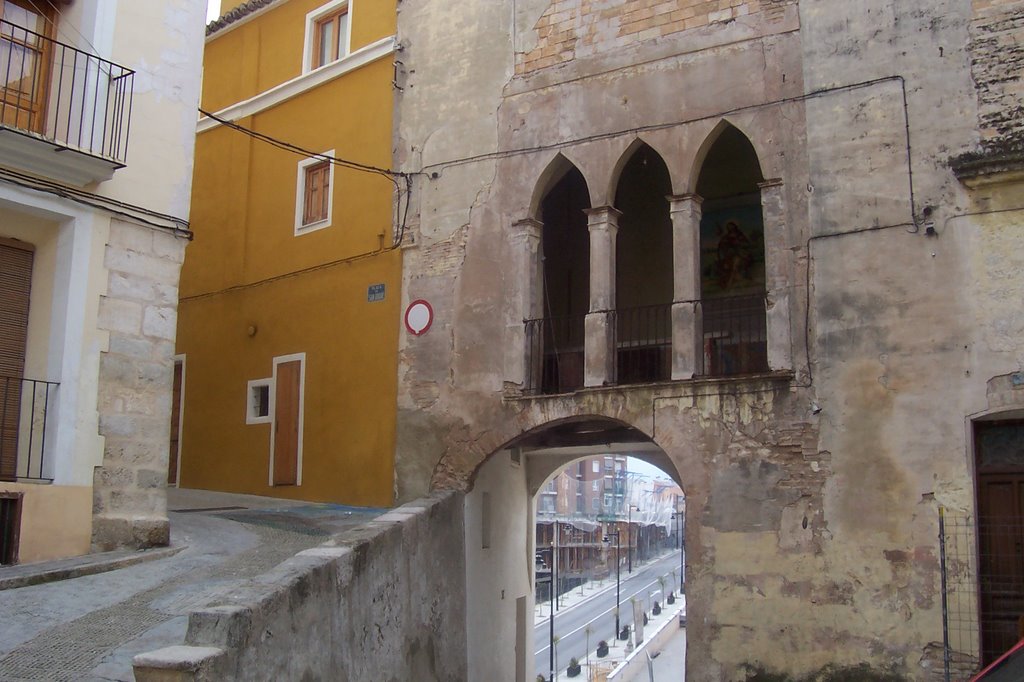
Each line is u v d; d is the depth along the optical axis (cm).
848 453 1169
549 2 1522
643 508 9750
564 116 1466
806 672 1148
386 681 1147
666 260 1697
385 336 1603
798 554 1178
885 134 1206
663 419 1299
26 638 845
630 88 1412
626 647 4881
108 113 1181
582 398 1372
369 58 1722
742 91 1319
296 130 1848
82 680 762
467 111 1575
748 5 1337
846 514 1159
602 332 1373
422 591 1301
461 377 1498
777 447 1214
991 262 1120
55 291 1146
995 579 1105
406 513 1296
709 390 1270
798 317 1228
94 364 1147
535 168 1480
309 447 1681
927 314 1148
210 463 1870
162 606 945
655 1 1417
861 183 1212
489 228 1514
